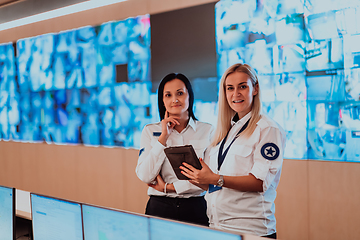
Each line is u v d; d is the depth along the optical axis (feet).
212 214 5.28
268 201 4.97
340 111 8.82
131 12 12.47
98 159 13.79
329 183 9.11
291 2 9.31
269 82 9.79
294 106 9.47
